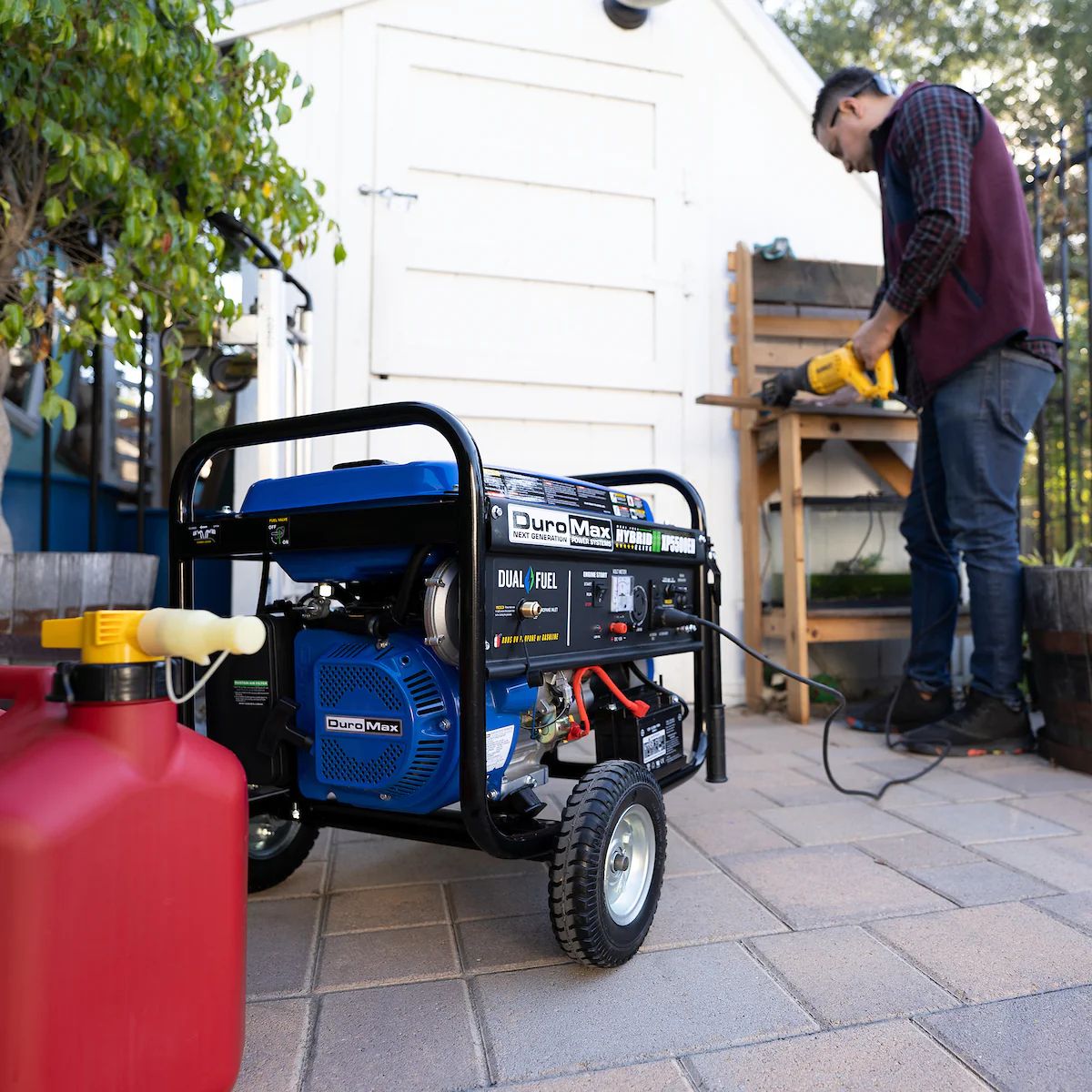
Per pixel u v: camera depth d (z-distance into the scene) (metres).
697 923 1.40
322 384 3.03
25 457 3.20
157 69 1.93
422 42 3.16
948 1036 1.06
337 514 1.20
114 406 3.83
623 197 3.40
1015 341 2.45
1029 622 2.55
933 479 2.84
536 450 3.26
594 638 1.41
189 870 0.78
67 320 2.22
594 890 1.17
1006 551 2.56
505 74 3.25
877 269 3.59
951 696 2.90
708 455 3.45
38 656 1.87
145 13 1.81
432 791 1.21
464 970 1.24
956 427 2.53
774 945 1.32
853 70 2.68
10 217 2.00
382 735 1.19
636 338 3.40
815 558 3.46
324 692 1.25
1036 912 1.44
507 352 3.21
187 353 2.47
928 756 2.56
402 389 3.10
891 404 3.38
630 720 1.58
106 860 0.72
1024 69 7.88
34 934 0.68
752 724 3.05
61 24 1.70
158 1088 0.76
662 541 1.61
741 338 3.42
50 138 1.77
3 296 2.11
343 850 1.78
